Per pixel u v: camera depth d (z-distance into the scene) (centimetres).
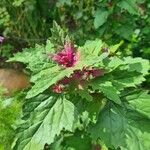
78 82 26
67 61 26
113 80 27
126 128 27
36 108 27
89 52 27
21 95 35
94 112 27
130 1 48
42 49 28
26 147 26
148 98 28
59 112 26
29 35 58
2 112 34
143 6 54
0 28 60
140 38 53
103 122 27
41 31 58
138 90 28
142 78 27
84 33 54
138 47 53
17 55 27
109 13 50
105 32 52
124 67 27
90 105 27
